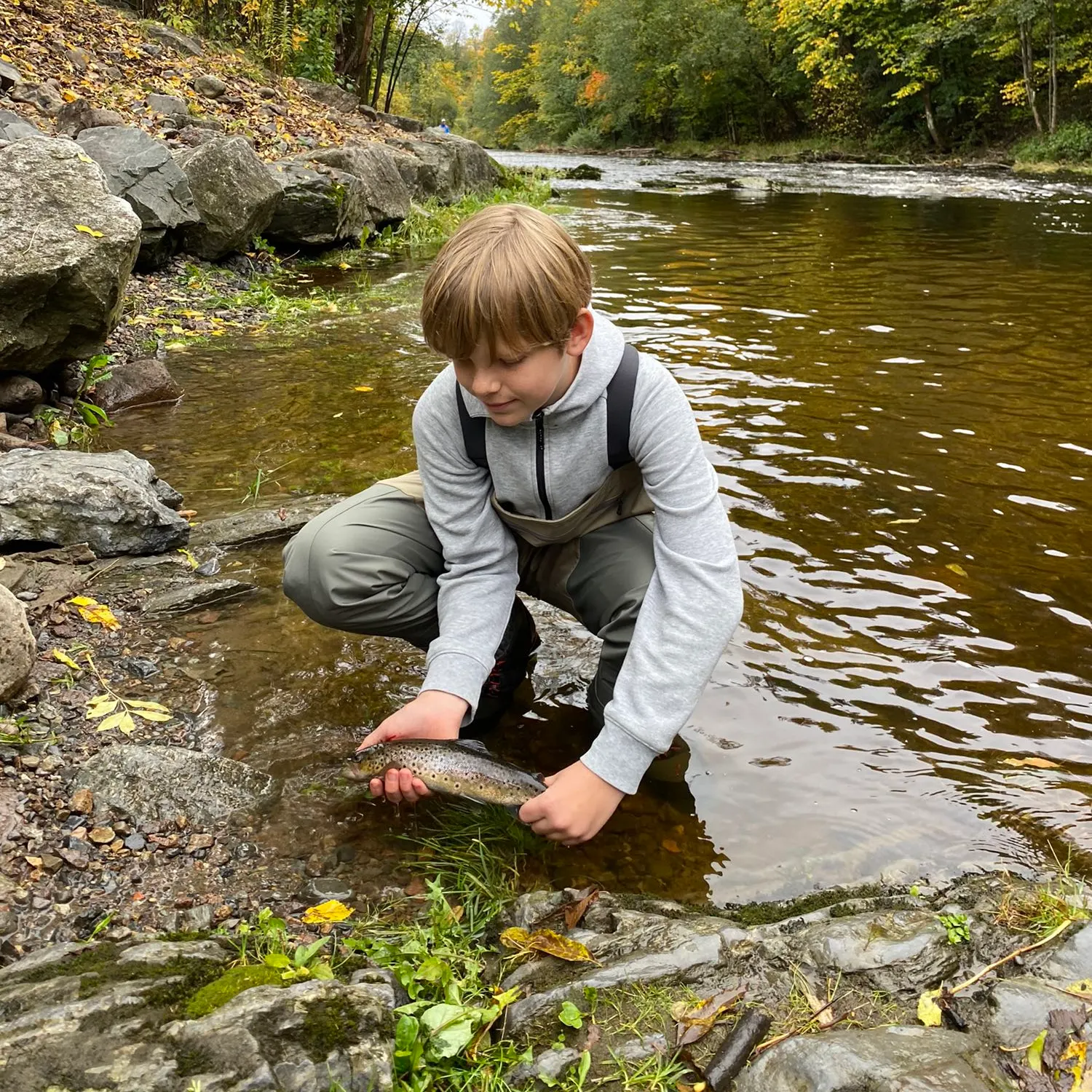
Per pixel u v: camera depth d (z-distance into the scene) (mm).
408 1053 1347
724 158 32562
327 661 2512
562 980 1576
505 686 2320
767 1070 1375
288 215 8203
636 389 1862
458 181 13125
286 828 1947
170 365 5051
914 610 2830
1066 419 4496
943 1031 1442
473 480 2057
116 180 6281
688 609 1832
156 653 2502
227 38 13625
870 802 2066
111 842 1841
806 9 28203
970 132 26656
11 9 8984
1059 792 2092
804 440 4191
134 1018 1314
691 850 1938
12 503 2867
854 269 8617
